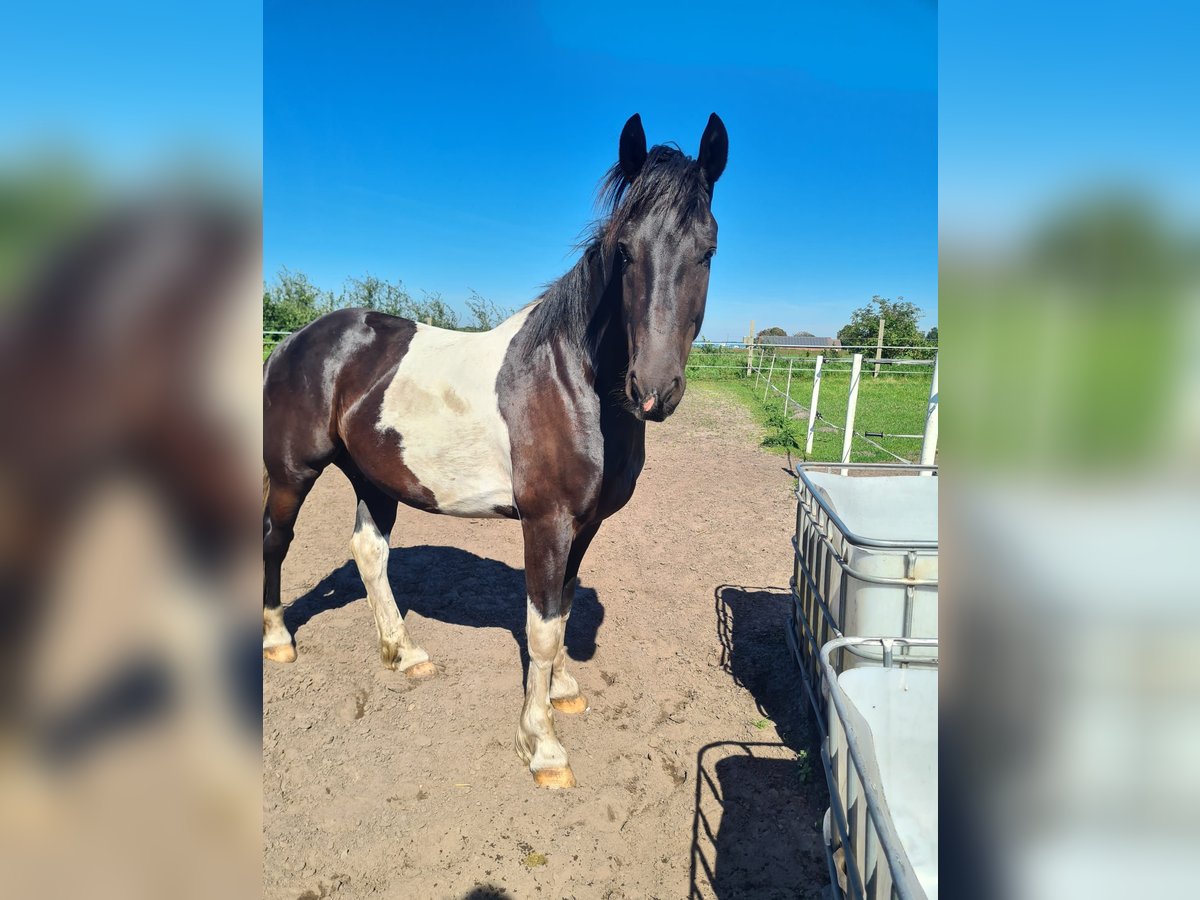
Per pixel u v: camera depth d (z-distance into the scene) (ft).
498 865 6.73
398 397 8.66
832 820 5.42
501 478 8.14
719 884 6.59
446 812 7.38
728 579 14.03
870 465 10.58
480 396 8.08
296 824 7.11
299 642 10.83
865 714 6.04
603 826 7.27
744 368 56.95
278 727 8.65
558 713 9.21
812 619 9.39
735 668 10.53
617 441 7.55
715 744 8.66
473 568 14.14
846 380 50.80
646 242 6.20
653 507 19.06
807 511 9.82
